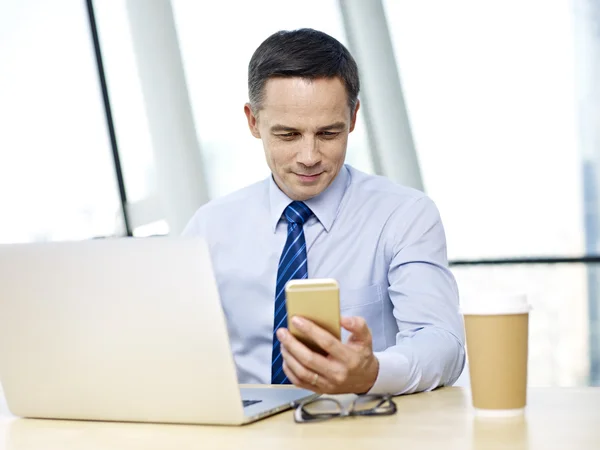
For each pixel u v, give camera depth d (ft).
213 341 3.80
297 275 5.89
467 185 13.17
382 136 13.42
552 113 12.94
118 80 12.75
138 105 12.80
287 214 6.18
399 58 13.35
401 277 5.80
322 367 3.90
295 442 3.51
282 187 6.14
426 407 4.12
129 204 12.90
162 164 12.78
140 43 12.69
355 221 6.19
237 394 3.80
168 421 4.04
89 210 12.64
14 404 4.47
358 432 3.62
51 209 12.35
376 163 13.60
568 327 13.01
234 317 6.32
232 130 12.84
